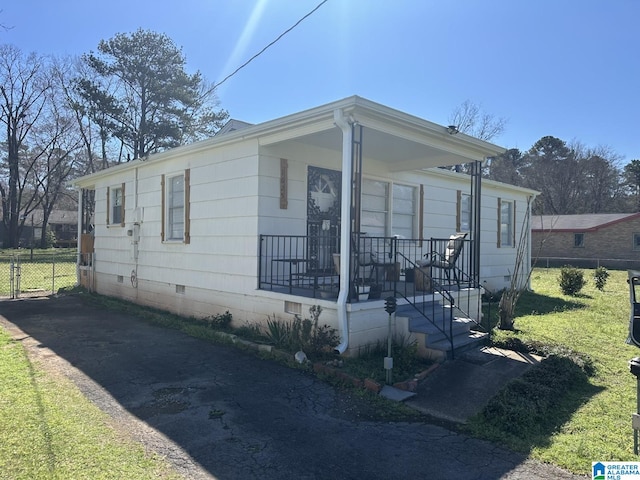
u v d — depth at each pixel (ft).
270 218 23.65
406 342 19.79
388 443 11.48
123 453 10.41
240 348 20.56
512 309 24.89
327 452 10.91
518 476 9.95
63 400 13.69
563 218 102.83
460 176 37.35
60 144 110.32
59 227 158.51
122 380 15.90
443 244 34.76
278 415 13.10
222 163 25.49
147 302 32.07
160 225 30.73
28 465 9.67
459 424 12.78
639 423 10.87
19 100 105.09
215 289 25.88
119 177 36.06
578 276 42.68
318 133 21.79
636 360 11.09
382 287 22.57
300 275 23.41
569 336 23.44
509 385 14.99
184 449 10.78
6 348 20.06
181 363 18.19
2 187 115.34
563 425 12.64
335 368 16.76
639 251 88.48
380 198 30.48
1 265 68.08
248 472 9.81
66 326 25.62
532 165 151.43
